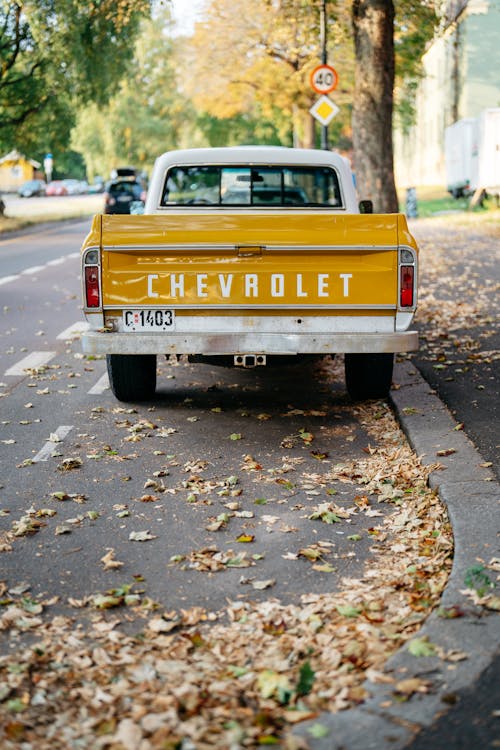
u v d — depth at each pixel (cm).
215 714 338
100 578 475
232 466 660
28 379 941
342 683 355
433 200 4562
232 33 3716
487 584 425
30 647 400
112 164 7669
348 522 550
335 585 463
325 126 2016
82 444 712
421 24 2169
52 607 442
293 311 711
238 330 714
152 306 713
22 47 3406
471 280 1655
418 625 405
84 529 543
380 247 702
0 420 782
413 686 345
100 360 1037
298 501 589
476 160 3619
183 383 927
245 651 394
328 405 833
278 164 937
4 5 3086
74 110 3762
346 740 318
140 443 716
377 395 830
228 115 4275
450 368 951
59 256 2372
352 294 707
